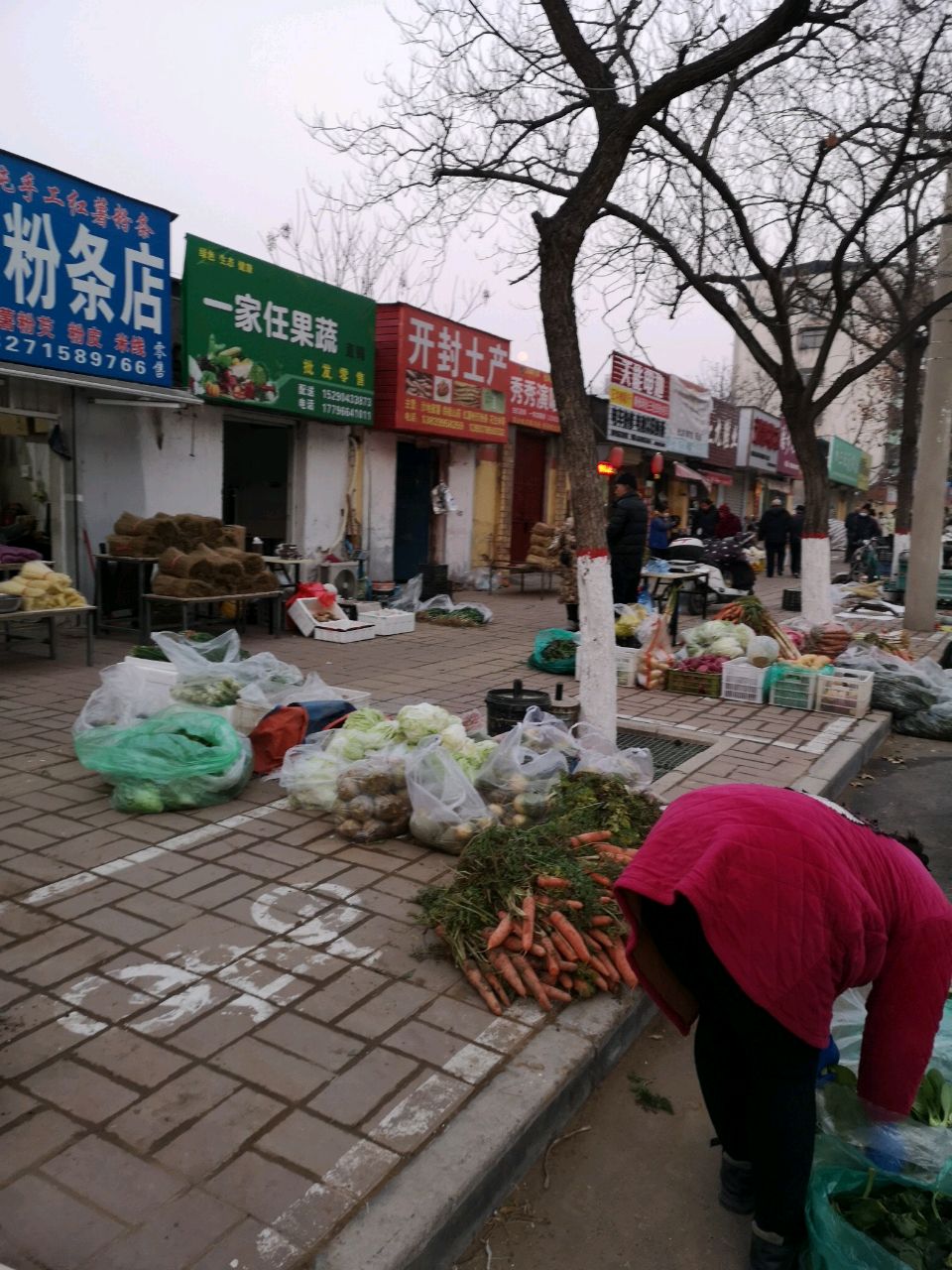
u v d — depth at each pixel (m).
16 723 6.20
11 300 8.03
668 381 20.12
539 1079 2.73
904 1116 2.31
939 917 2.20
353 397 12.49
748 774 5.96
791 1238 2.23
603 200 5.53
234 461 13.43
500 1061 2.80
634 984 3.26
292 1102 2.55
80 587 9.60
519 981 3.12
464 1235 2.31
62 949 3.31
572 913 3.32
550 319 5.61
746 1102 2.31
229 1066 2.70
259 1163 2.32
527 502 17.77
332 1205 2.19
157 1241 2.07
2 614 7.36
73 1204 2.16
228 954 3.32
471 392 14.48
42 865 4.00
